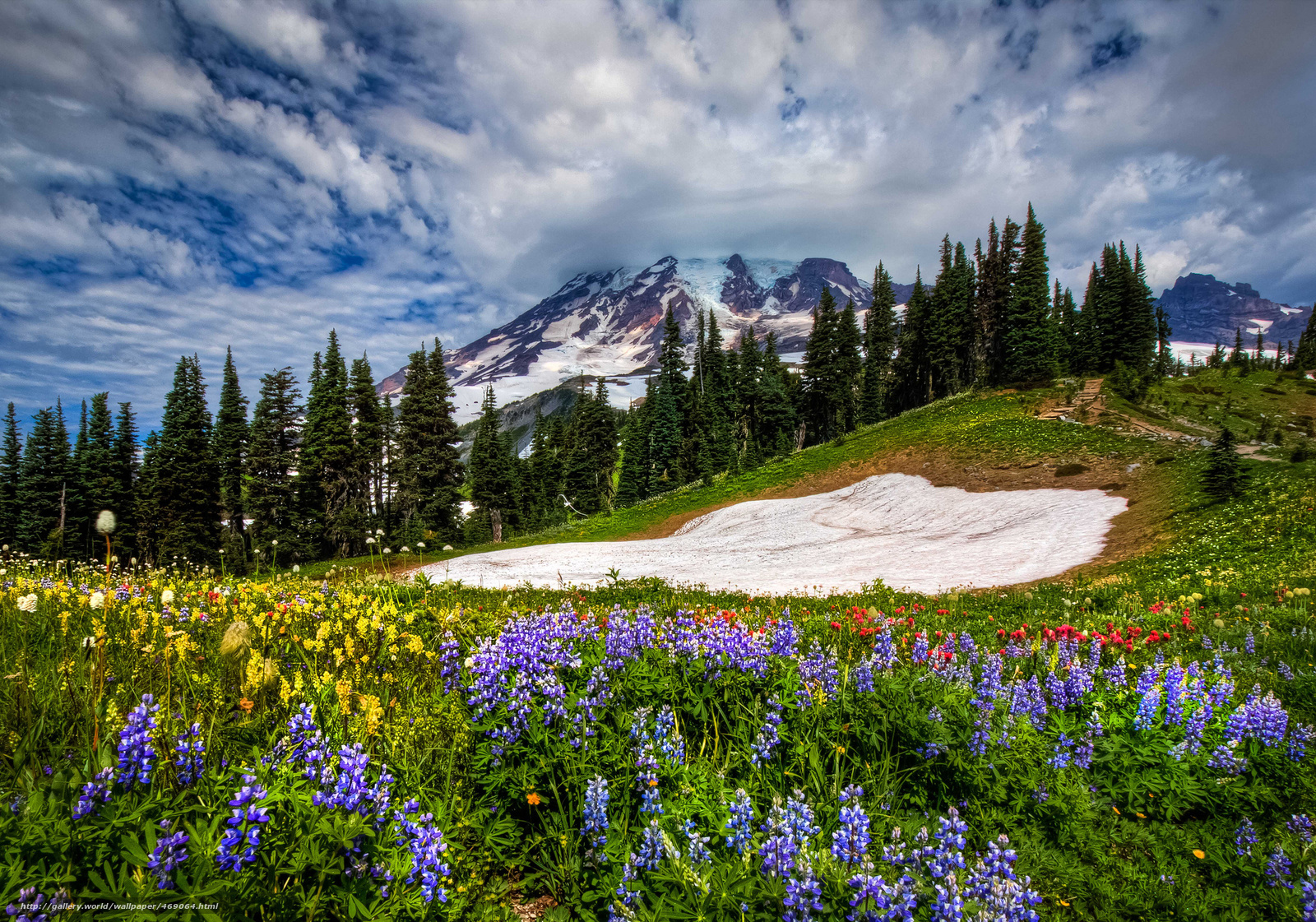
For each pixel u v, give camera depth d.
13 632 4.75
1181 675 5.18
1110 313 71.19
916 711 4.11
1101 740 4.52
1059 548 25.91
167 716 2.97
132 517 49.59
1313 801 4.22
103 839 2.20
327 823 2.42
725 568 28.75
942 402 66.88
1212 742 4.71
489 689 3.84
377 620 4.77
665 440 79.12
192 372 49.81
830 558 29.95
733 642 4.62
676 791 3.46
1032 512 34.75
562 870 3.15
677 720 4.13
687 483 73.56
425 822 2.81
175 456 47.81
